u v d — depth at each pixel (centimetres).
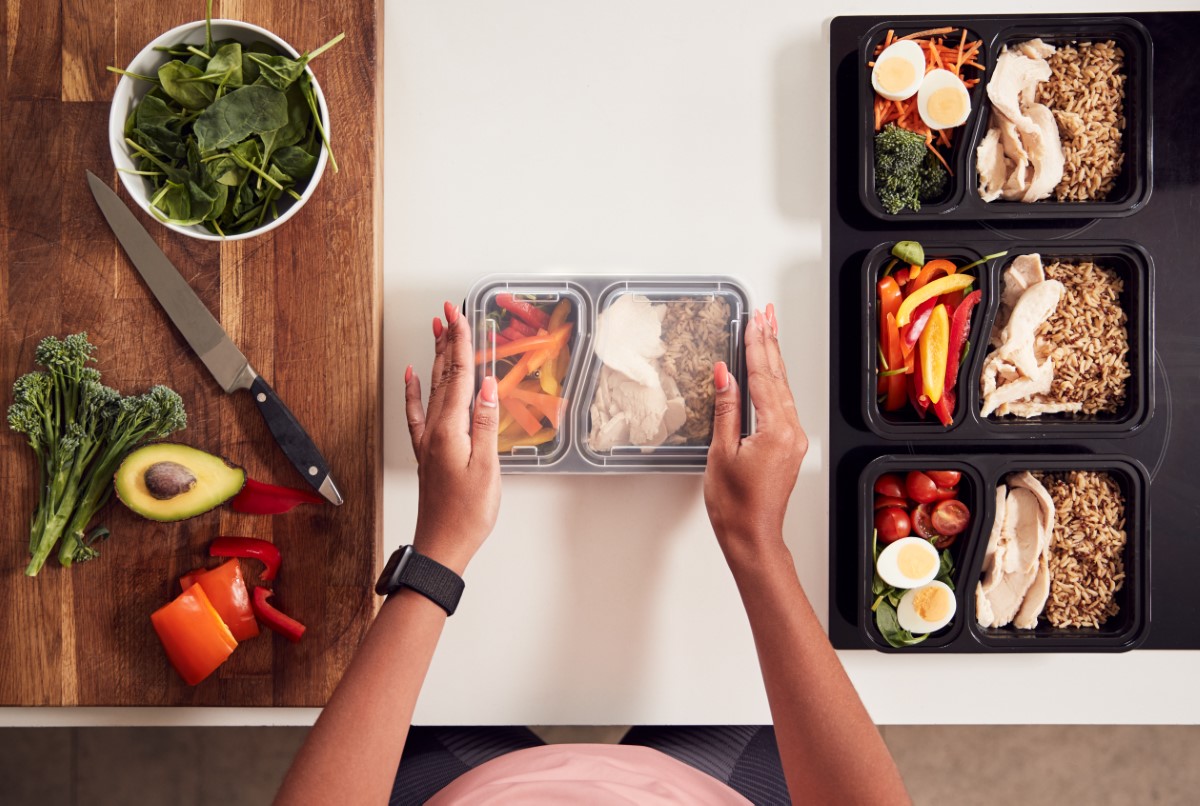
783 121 103
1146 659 104
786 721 76
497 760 92
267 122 88
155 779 142
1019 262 99
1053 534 102
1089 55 100
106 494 97
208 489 94
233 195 92
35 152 97
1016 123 98
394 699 72
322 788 66
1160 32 103
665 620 103
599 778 84
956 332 98
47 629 97
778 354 92
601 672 103
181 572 98
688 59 103
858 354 103
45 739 142
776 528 85
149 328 98
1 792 142
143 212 97
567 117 102
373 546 98
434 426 86
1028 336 99
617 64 102
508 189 103
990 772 143
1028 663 103
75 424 94
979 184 100
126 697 98
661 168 103
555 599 103
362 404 98
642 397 93
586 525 103
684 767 91
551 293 95
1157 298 104
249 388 96
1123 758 142
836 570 103
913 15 100
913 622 100
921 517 101
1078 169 100
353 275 98
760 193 103
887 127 97
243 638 96
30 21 97
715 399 93
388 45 102
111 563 97
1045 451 105
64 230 97
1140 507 99
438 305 103
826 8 102
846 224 103
